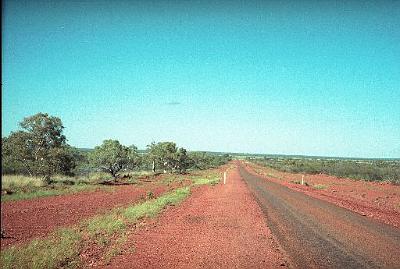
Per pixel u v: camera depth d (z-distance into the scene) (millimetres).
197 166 85938
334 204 22469
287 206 20719
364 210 19859
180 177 49688
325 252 10391
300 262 9383
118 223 13633
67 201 21516
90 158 39312
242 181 43375
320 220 15914
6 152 31141
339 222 15469
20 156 30750
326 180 51969
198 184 37062
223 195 26375
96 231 12445
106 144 40094
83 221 14586
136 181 39938
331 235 12734
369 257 9914
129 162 40438
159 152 60875
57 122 32406
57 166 31828
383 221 16188
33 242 10578
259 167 107062
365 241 11844
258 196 26125
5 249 10016
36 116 31609
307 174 72812
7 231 12773
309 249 10727
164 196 24094
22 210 17688
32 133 31453
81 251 10039
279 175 64312
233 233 12945
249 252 10312
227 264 9125
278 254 10133
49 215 16359
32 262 8617
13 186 26812
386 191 35438
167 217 16094
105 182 37125
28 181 28828
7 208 18234
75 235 11602
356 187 39781
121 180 40469
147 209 17422
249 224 14727
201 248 10711
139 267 8766
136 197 24234
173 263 9141
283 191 31141
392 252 10477
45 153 31188
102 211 17672
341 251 10516
